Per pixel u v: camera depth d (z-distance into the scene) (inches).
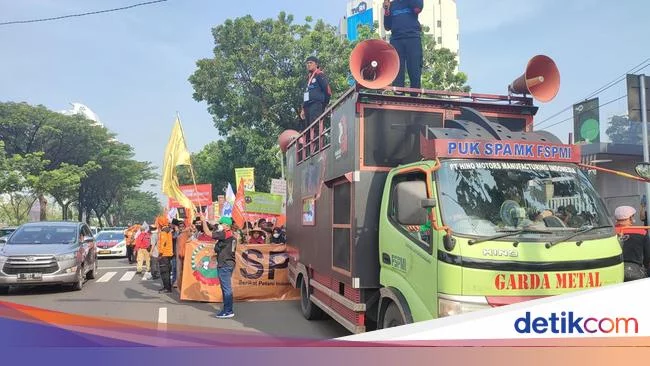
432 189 182.4
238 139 1099.9
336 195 264.1
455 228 173.6
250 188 798.5
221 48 1089.4
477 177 185.6
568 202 187.5
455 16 3211.1
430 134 208.4
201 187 693.9
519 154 192.2
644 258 227.8
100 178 2144.4
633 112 409.4
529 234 173.9
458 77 1063.0
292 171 404.2
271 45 1042.1
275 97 1011.9
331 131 274.5
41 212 1715.1
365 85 224.1
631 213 235.8
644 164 199.9
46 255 471.5
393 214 215.0
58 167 1934.1
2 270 461.7
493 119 250.5
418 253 188.1
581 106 650.8
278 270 442.6
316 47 1010.7
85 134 1908.2
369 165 232.2
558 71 245.0
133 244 838.5
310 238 329.7
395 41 371.9
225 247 364.5
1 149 1582.2
